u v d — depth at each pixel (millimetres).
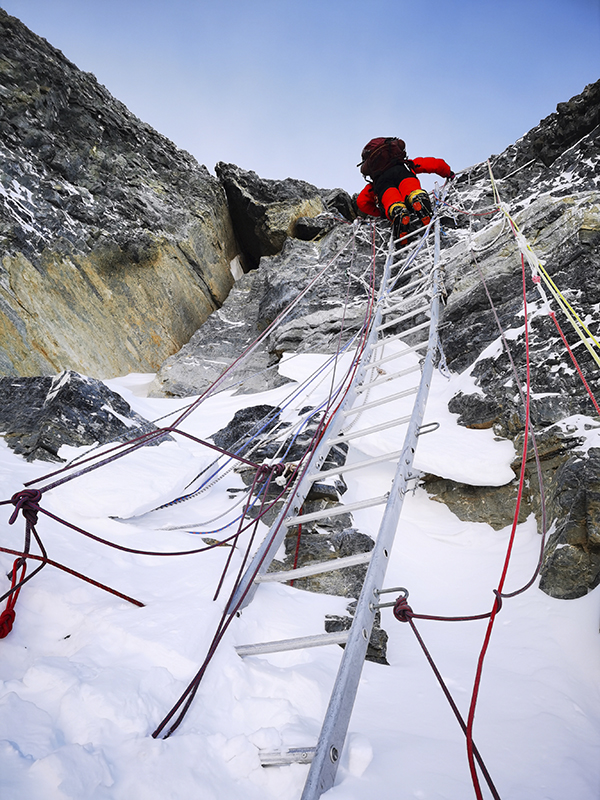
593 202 6648
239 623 2824
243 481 5223
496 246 7820
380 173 7363
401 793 1822
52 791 1542
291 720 2094
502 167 11156
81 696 1957
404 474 3340
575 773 2111
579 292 5910
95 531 3746
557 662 3045
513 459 4848
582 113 10164
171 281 12797
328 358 8242
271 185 15594
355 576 3883
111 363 10742
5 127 10695
